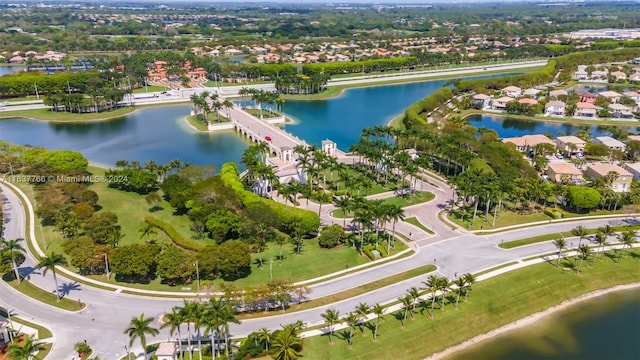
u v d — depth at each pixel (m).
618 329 121.81
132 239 153.88
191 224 162.38
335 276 137.25
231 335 111.56
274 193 193.88
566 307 129.88
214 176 185.88
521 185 187.50
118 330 112.00
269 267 140.75
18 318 115.19
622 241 155.00
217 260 130.12
